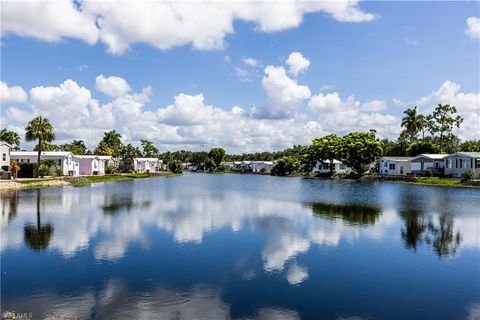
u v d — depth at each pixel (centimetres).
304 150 13225
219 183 8525
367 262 1825
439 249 2088
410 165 9700
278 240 2266
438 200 4556
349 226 2745
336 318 1213
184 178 11481
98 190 5800
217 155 19338
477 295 1423
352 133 10969
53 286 1443
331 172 11500
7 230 2455
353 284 1521
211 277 1571
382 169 10312
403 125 11694
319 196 5106
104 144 15162
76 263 1741
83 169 10275
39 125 7362
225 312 1238
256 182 9025
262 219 3036
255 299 1348
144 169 14975
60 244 2092
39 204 3797
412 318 1225
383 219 3059
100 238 2253
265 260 1834
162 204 4003
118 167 13350
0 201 4025
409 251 2041
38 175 7400
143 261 1788
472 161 7538
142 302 1302
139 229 2548
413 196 5072
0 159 7119
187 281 1520
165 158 18625
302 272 1662
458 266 1780
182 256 1883
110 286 1448
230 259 1836
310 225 2769
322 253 1980
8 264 1719
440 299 1383
